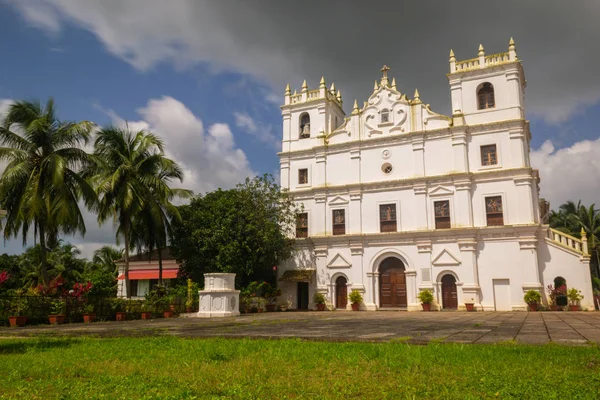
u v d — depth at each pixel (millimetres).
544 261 29875
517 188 30766
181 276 34375
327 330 13789
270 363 7164
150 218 31594
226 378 6051
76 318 20234
